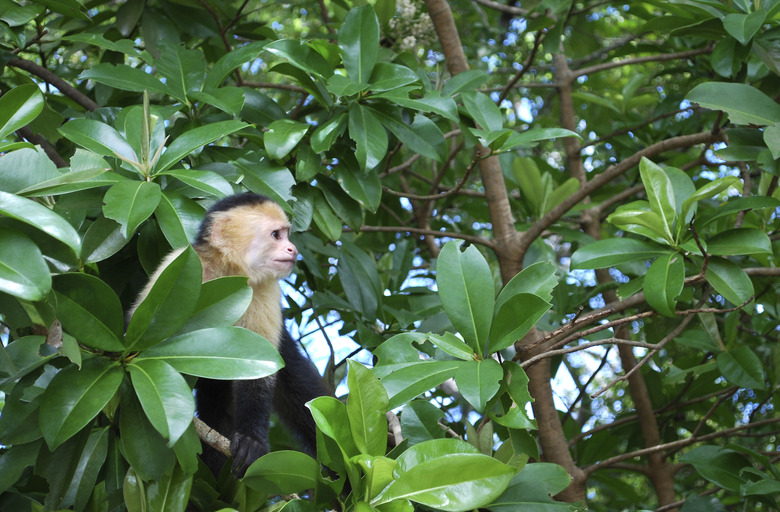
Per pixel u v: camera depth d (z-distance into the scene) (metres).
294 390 4.60
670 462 6.59
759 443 6.68
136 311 2.72
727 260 3.74
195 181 3.50
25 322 2.76
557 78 7.11
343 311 5.41
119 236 3.42
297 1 7.45
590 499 7.61
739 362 5.12
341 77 4.23
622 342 3.35
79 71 6.03
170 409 2.50
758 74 4.74
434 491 2.62
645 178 3.84
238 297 2.90
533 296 3.13
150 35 5.64
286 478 2.84
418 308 5.39
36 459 2.88
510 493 3.07
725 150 4.36
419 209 6.64
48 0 4.42
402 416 3.27
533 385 5.31
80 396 2.60
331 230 4.57
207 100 4.13
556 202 6.18
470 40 8.78
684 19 5.32
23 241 2.43
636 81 6.99
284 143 4.10
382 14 5.75
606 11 9.30
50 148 4.57
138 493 2.91
